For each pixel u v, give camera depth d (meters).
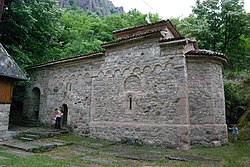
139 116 9.93
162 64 9.73
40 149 7.96
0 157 6.49
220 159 7.08
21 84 15.30
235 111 15.71
